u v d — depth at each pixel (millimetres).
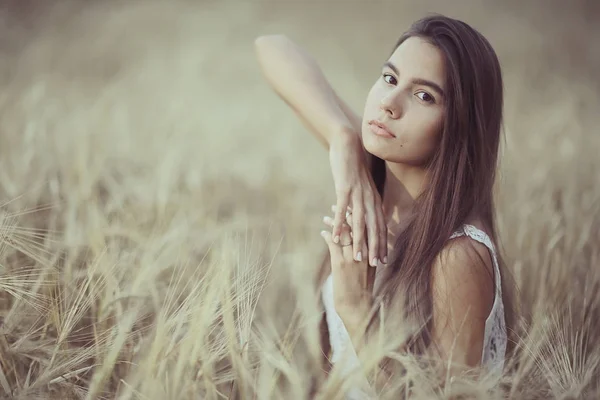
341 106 2547
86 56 9133
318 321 2334
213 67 9398
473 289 1929
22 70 7789
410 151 2023
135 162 4562
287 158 5766
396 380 1794
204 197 3998
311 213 4371
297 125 7211
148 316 2291
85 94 7340
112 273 2211
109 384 2020
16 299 2123
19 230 2340
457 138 1982
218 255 2129
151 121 6172
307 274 2883
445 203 1997
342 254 2078
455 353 1873
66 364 1920
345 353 1772
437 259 1968
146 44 10414
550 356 2088
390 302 2031
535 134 5719
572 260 2965
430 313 1946
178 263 2598
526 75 8812
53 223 2746
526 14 12648
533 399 1928
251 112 7391
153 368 1760
